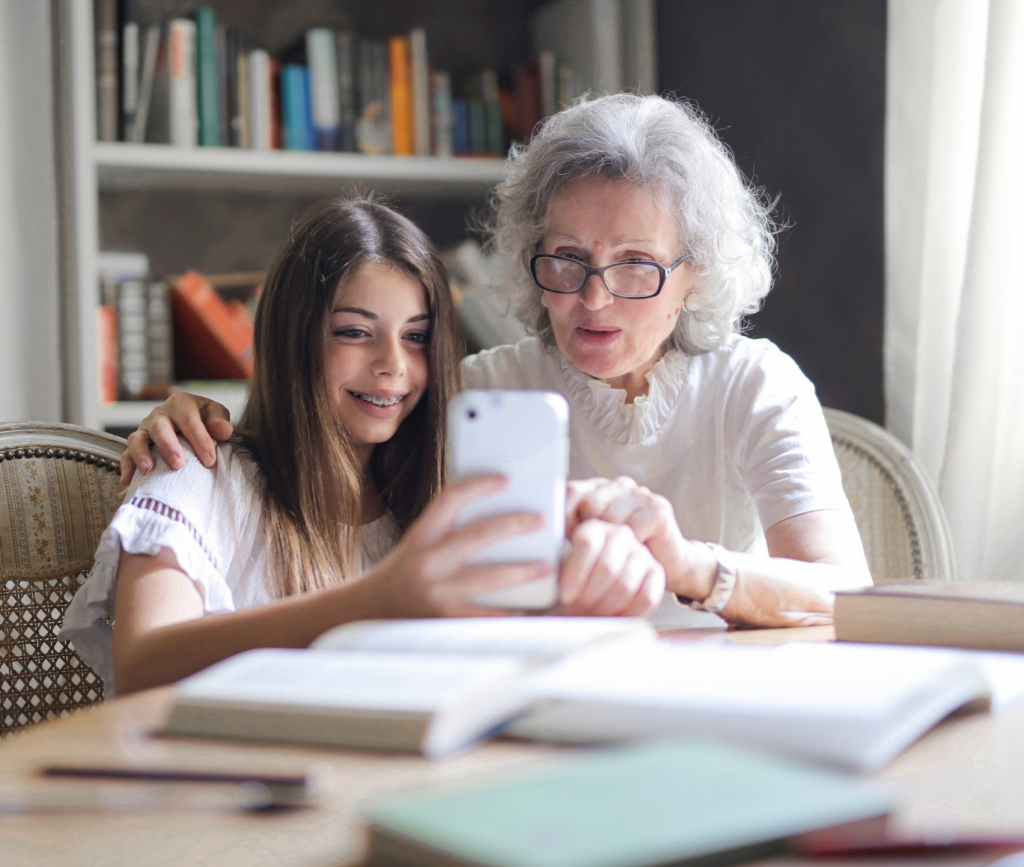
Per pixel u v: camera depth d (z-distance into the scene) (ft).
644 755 1.42
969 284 5.43
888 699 1.68
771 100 7.22
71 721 2.01
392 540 4.21
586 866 1.05
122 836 1.42
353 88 7.68
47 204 6.86
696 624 3.72
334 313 3.91
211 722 1.86
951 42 5.79
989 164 5.37
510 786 1.30
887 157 6.13
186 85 7.28
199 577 3.30
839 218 6.72
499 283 4.87
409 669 1.88
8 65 6.72
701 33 7.79
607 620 2.27
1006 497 5.49
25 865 1.33
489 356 4.95
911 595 2.69
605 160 4.03
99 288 7.18
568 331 4.22
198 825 1.45
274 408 3.95
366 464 4.24
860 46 6.47
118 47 7.18
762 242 4.77
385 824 1.19
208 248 8.16
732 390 4.54
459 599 2.41
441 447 4.18
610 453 4.58
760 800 1.23
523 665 1.88
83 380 6.89
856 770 1.58
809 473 4.13
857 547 3.92
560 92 8.10
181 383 7.45
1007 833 1.22
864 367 6.57
